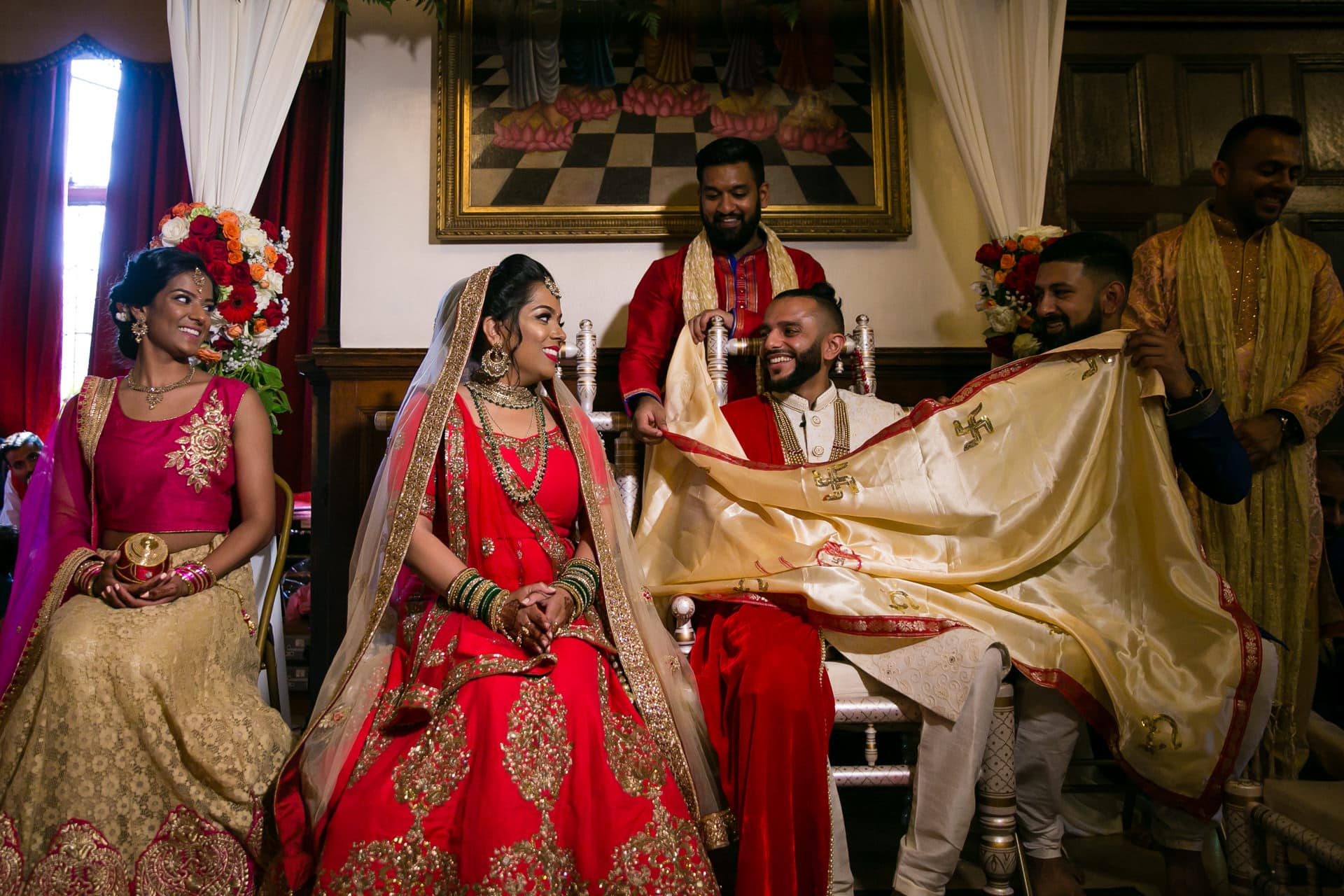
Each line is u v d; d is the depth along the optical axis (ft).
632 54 12.55
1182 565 8.09
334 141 12.57
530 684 6.40
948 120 11.49
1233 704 7.45
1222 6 13.07
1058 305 9.23
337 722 6.72
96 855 6.68
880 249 12.59
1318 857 5.62
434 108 12.42
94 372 22.53
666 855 6.11
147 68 23.39
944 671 7.28
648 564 8.86
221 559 7.86
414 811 6.02
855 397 9.64
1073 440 8.60
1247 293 10.80
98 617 7.19
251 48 10.77
